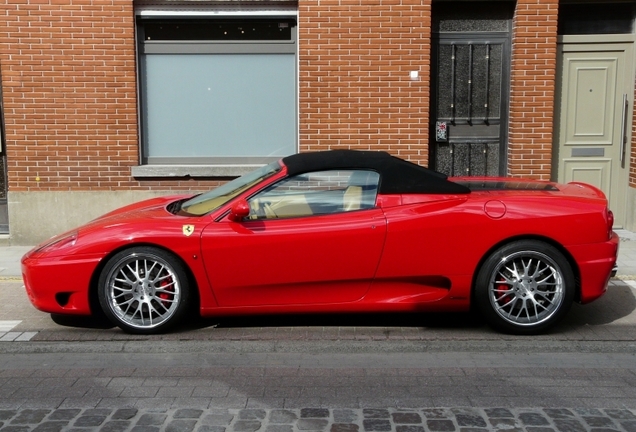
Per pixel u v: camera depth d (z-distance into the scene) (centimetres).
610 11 966
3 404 465
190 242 580
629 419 435
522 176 962
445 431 418
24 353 569
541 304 588
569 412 446
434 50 977
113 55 935
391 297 591
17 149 943
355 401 465
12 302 706
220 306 591
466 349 569
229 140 987
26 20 925
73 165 950
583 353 561
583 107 980
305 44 938
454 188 599
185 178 963
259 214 596
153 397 475
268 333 606
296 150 987
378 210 589
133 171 951
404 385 494
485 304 584
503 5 966
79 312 596
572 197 597
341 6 931
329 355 559
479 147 991
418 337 594
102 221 625
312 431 420
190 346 577
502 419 435
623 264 823
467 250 579
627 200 982
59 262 587
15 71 931
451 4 968
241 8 951
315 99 946
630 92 972
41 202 953
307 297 591
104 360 550
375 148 953
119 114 945
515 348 570
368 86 944
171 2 940
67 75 935
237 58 973
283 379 507
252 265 582
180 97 977
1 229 991
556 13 935
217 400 469
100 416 444
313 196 599
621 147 980
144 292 589
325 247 580
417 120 948
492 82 981
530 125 954
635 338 590
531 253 576
